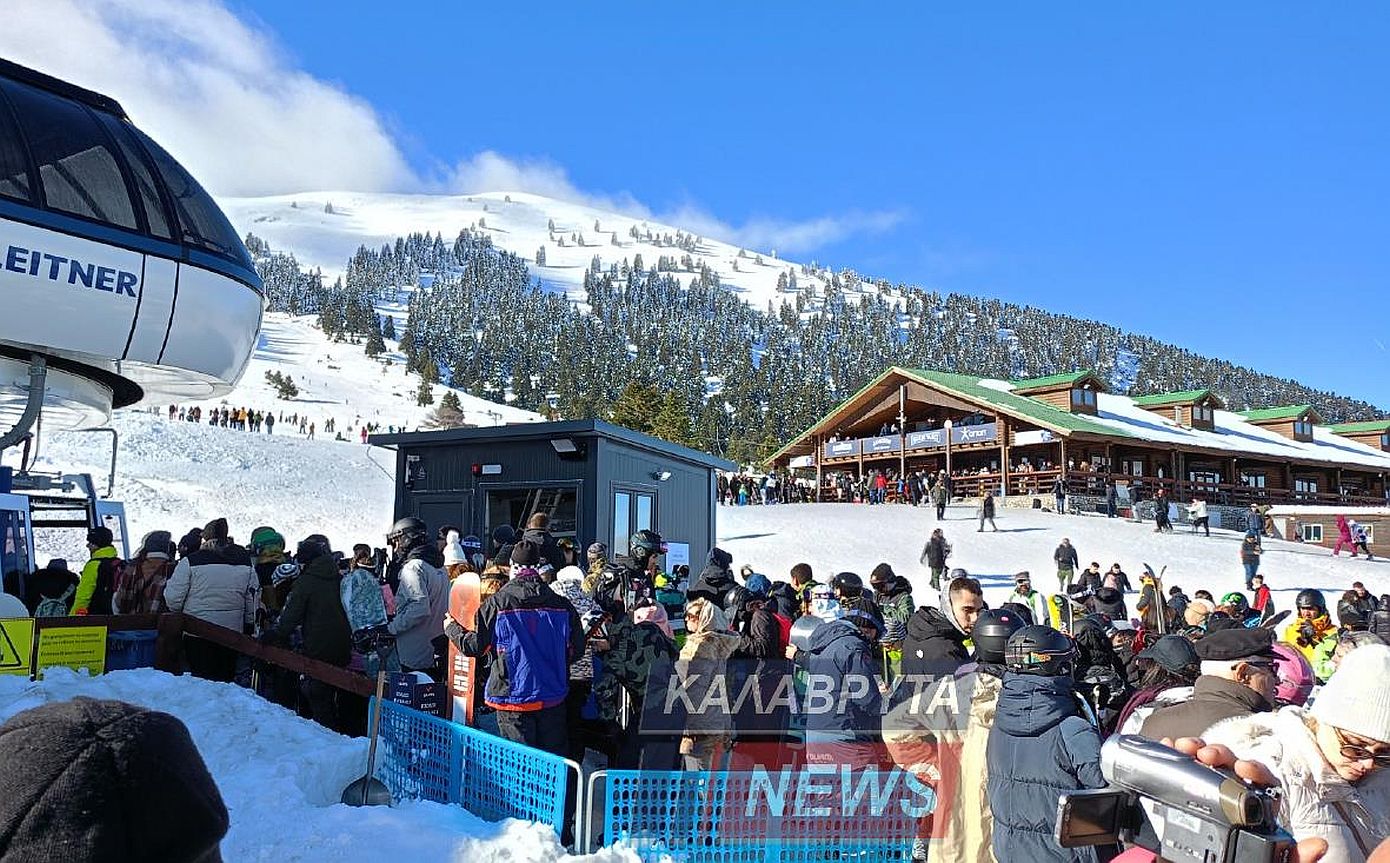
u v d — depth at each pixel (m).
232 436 35.47
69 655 6.04
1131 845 2.02
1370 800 2.35
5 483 8.54
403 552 6.86
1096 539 28.38
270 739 5.40
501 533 8.28
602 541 12.03
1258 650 3.01
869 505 36.62
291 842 4.02
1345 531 30.03
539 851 3.97
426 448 13.43
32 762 0.99
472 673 5.06
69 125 7.49
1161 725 3.07
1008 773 3.21
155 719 1.11
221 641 6.49
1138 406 52.16
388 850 3.98
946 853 4.00
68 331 7.16
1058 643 3.24
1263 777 1.92
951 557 24.47
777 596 7.61
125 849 0.99
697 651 4.73
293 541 22.88
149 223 7.66
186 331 7.85
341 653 6.39
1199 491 44.75
